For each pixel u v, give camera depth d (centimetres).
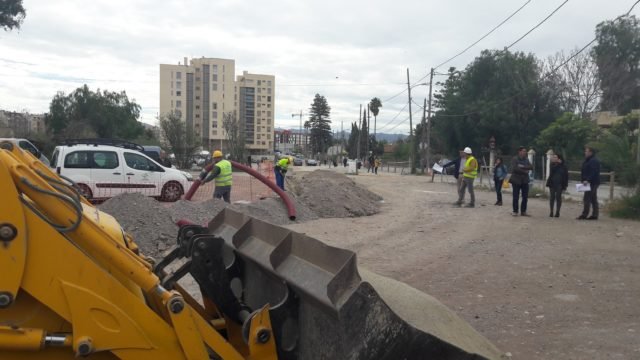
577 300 682
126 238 359
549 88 5284
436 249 1030
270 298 349
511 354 506
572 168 3173
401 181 3738
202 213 1196
